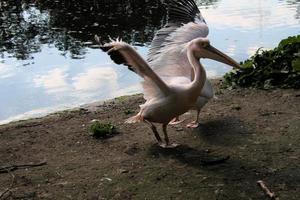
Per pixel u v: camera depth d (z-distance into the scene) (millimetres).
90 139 6473
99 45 5723
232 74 7980
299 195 5152
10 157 6109
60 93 8500
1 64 9984
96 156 6039
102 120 7059
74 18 13680
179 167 5699
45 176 5676
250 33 10898
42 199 5305
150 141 6316
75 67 9664
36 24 13336
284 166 5598
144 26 12375
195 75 5879
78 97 8289
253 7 13766
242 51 9680
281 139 6109
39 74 9414
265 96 7352
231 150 5965
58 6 15242
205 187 5336
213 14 13086
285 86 7539
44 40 11758
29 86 8867
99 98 8211
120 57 5734
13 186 5523
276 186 5297
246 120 6645
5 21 13836
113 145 6273
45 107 8000
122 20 13156
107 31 12117
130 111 7309
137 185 5426
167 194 5262
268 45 9977
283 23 11648
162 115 5953
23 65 9906
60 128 6871
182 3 6449
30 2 15961
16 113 7836
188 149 6059
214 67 9133
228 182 5395
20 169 5840
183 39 6281
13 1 16125
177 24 6391
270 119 6621
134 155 6000
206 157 5848
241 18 12453
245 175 5492
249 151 5918
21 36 12203
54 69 9633
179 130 6539
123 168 5734
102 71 9391
